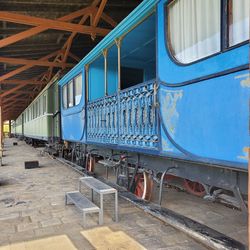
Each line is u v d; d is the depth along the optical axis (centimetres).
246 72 279
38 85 2728
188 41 375
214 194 377
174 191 639
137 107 507
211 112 324
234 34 304
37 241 375
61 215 479
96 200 563
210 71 326
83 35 1533
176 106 388
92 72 812
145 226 416
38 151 1883
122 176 619
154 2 439
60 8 1160
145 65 829
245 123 278
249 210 224
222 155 307
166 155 412
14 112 5047
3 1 1027
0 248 358
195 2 363
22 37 1109
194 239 360
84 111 822
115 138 607
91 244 361
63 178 830
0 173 950
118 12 1296
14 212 503
